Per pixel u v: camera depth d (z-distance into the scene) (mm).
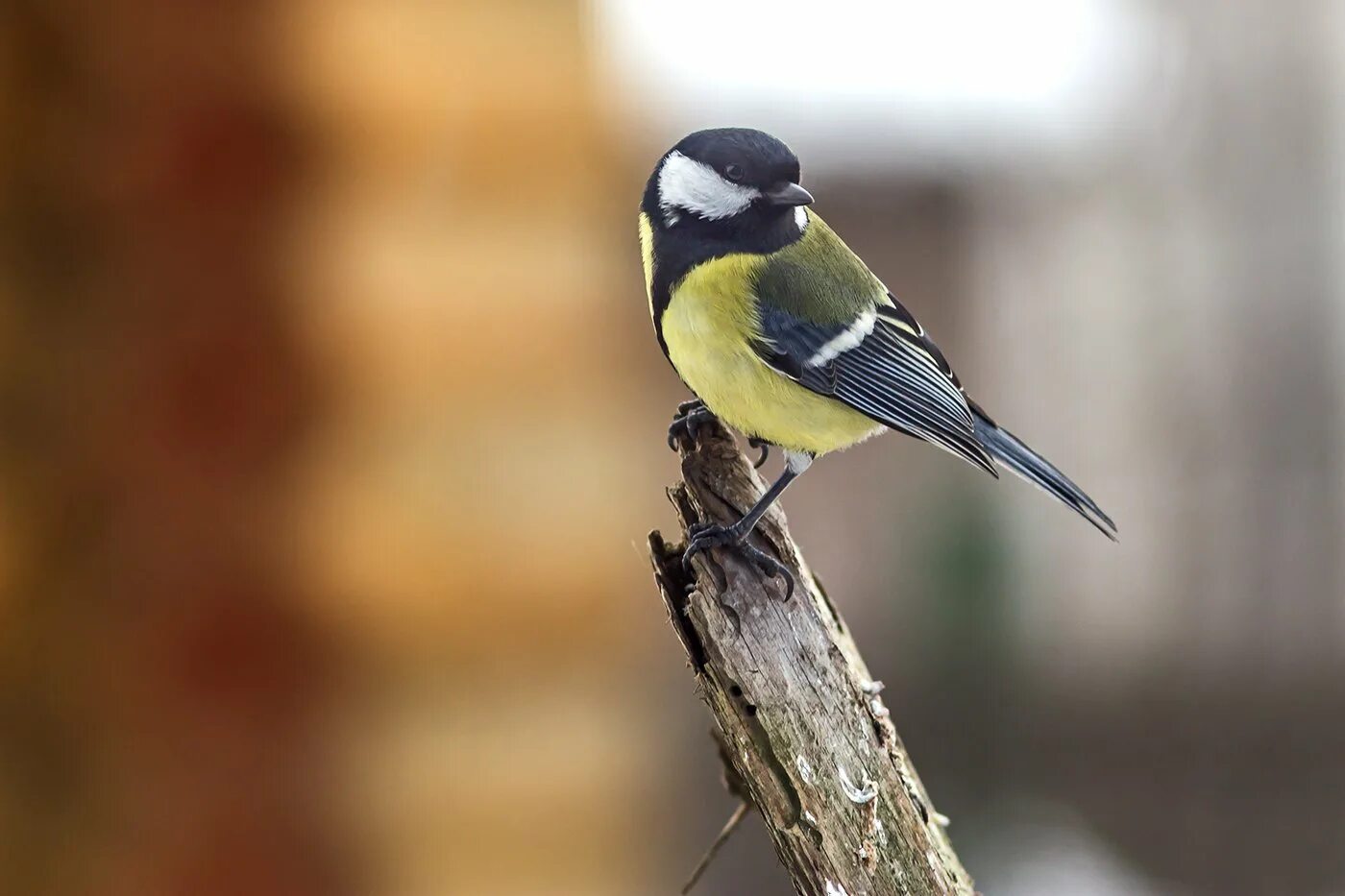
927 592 3994
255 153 3393
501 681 3412
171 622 3393
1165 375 4641
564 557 3412
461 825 3410
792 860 3314
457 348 3406
